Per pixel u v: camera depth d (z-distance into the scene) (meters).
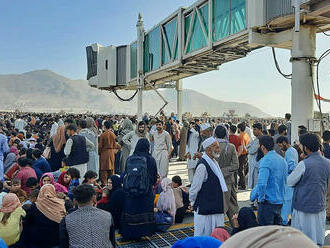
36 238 4.84
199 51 11.19
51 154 8.83
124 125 10.76
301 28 7.48
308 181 4.13
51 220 4.87
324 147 6.36
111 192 6.15
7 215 4.65
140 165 5.39
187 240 2.12
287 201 5.89
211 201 4.46
